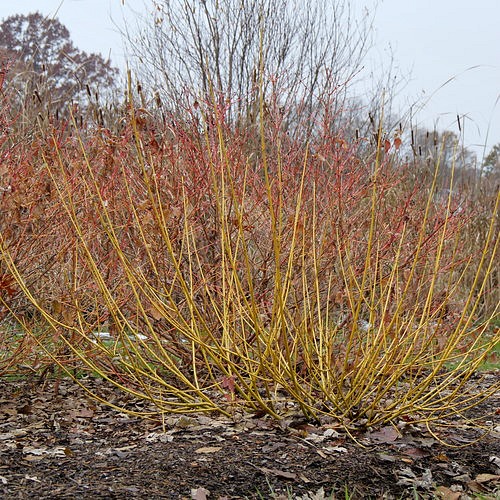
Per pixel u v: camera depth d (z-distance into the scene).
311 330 4.43
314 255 4.37
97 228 4.93
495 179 10.61
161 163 4.93
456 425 4.71
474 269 9.36
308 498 3.30
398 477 3.68
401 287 5.53
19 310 5.30
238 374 4.22
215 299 5.51
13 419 4.63
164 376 5.66
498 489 3.62
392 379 4.31
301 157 5.56
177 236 5.08
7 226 4.66
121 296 5.12
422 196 6.46
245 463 3.68
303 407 4.38
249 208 5.40
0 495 3.13
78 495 3.17
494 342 4.36
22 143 4.96
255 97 6.38
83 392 5.38
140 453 3.82
